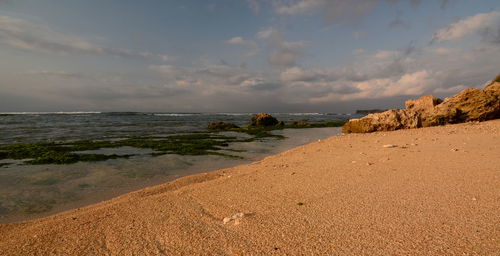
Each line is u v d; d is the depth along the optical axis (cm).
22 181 978
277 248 345
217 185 734
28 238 445
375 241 343
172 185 861
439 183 569
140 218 506
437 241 330
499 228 349
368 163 839
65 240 424
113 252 371
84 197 801
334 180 674
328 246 340
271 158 1288
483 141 1112
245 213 488
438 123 2100
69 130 3228
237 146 1962
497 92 2080
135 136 2631
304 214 457
